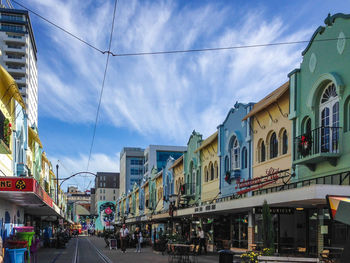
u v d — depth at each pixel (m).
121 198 84.81
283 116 19.47
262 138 21.80
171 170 42.19
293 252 17.17
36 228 39.09
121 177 128.38
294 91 18.20
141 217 44.09
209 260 20.00
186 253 18.58
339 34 15.53
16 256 14.62
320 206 15.88
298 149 16.58
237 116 25.36
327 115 16.25
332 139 15.52
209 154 30.48
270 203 15.80
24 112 22.02
